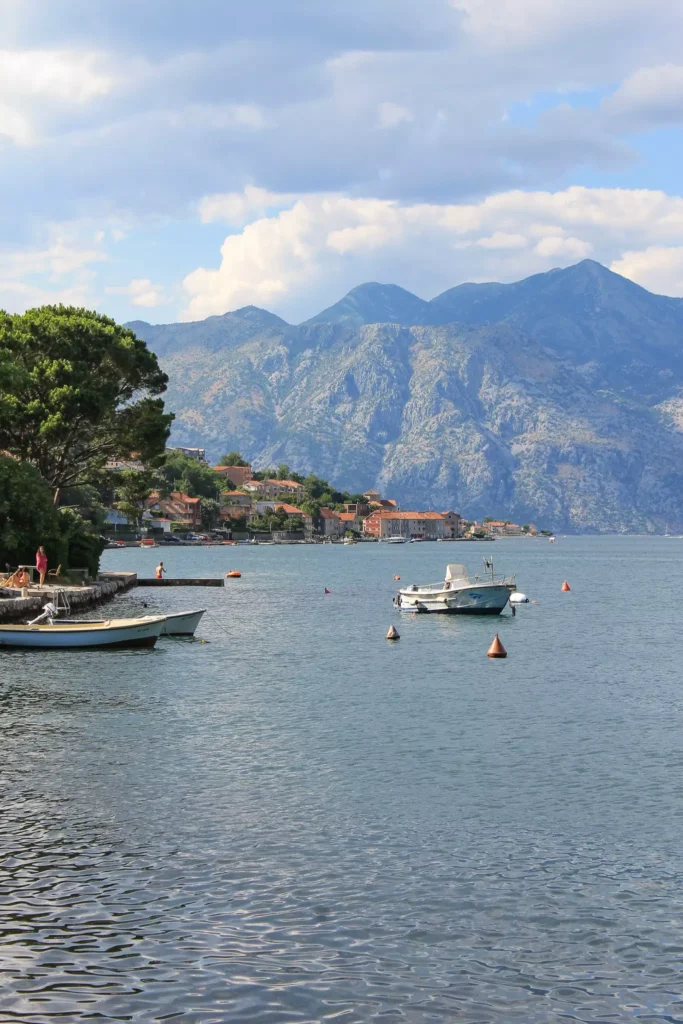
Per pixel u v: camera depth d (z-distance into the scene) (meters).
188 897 19.75
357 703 41.16
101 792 26.77
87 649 56.75
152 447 98.19
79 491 155.12
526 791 27.48
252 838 23.16
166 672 49.12
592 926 18.69
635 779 28.86
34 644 56.41
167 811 25.16
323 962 17.25
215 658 55.00
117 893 19.91
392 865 21.56
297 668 51.75
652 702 42.38
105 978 16.64
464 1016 15.68
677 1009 15.92
